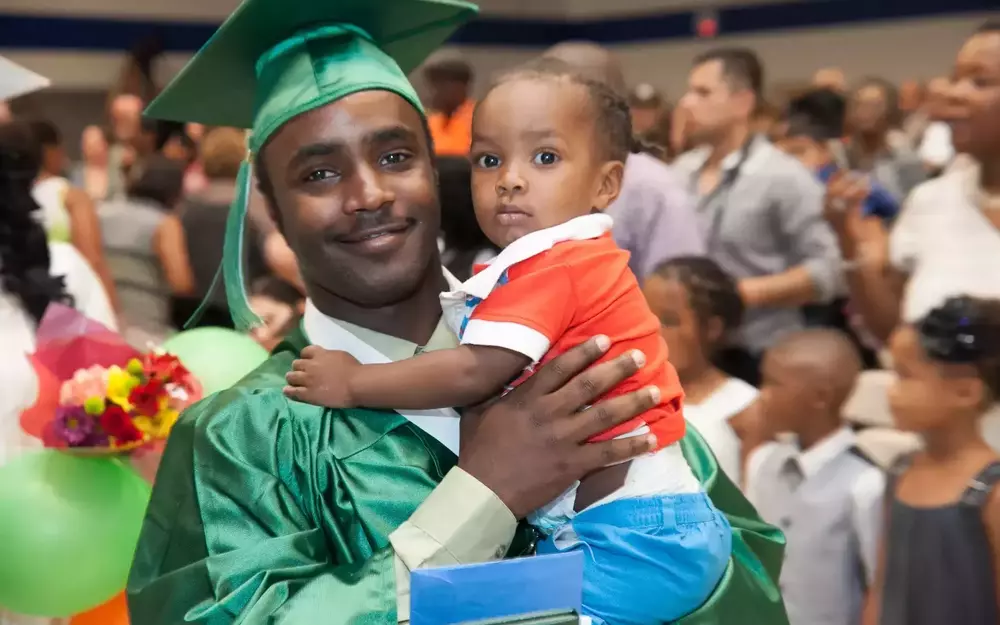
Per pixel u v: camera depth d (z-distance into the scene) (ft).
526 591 3.47
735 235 10.85
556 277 4.02
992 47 8.61
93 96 28.71
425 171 4.26
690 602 4.09
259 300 10.02
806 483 8.02
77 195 12.25
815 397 8.03
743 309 9.21
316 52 4.25
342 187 4.11
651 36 31.53
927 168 14.99
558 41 33.01
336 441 4.11
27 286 7.07
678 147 14.62
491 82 4.47
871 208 11.13
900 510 7.47
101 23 28.53
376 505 4.01
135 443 5.67
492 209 4.33
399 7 4.47
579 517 4.17
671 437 4.22
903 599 7.31
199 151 17.22
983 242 8.73
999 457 7.19
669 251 10.37
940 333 7.28
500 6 32.22
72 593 5.60
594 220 4.29
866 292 10.31
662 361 4.31
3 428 6.26
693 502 4.22
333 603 3.63
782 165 10.84
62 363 6.44
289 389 4.10
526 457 3.84
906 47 27.02
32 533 5.44
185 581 3.80
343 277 4.18
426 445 4.19
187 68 4.51
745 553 4.62
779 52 29.12
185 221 12.78
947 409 7.25
